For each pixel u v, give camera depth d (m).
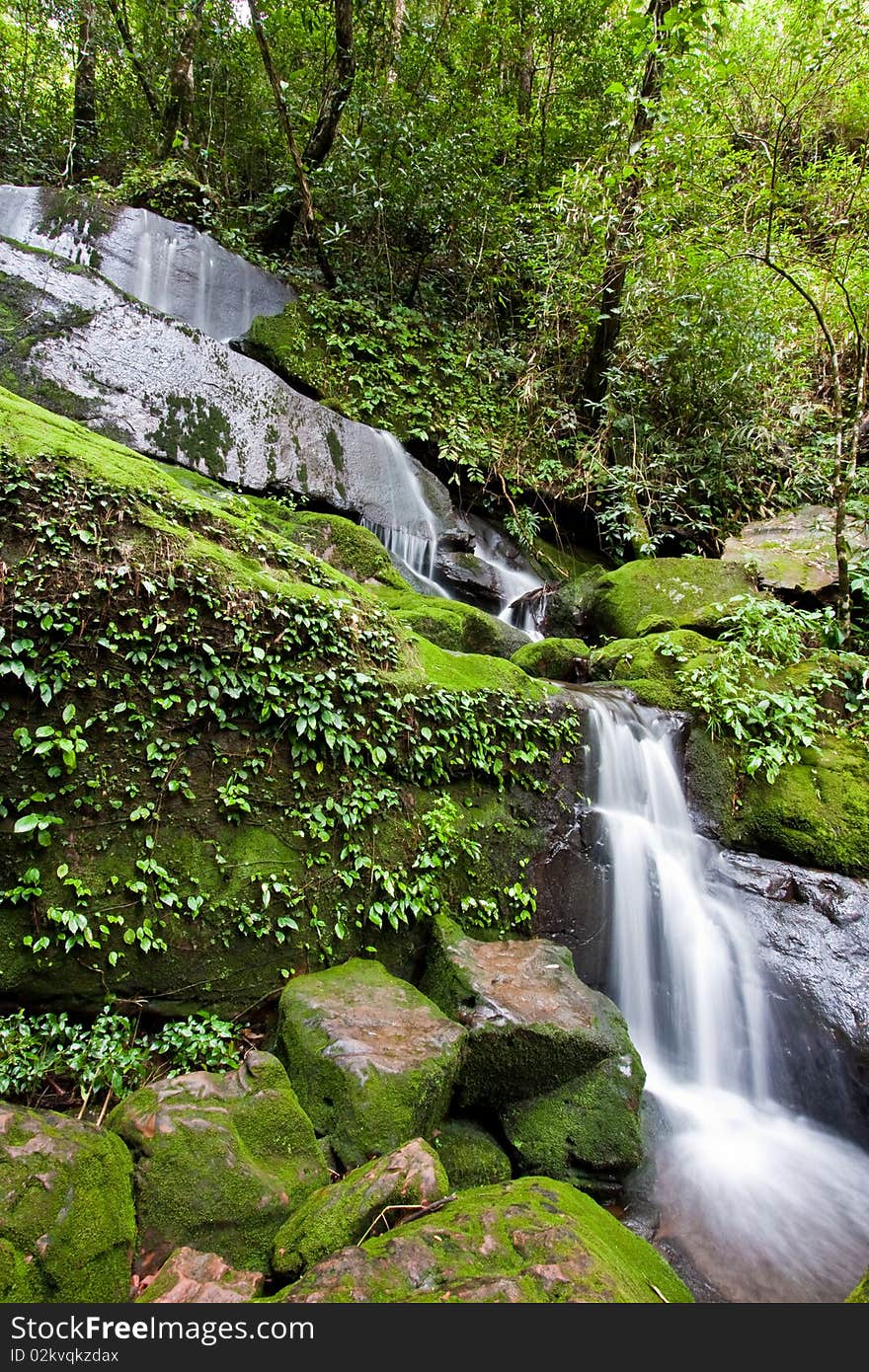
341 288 10.99
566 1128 3.65
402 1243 2.18
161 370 7.16
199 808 3.92
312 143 10.91
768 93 9.57
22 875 3.40
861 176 10.30
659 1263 2.78
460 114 11.36
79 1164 2.35
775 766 6.16
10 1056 3.16
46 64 12.35
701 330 10.37
